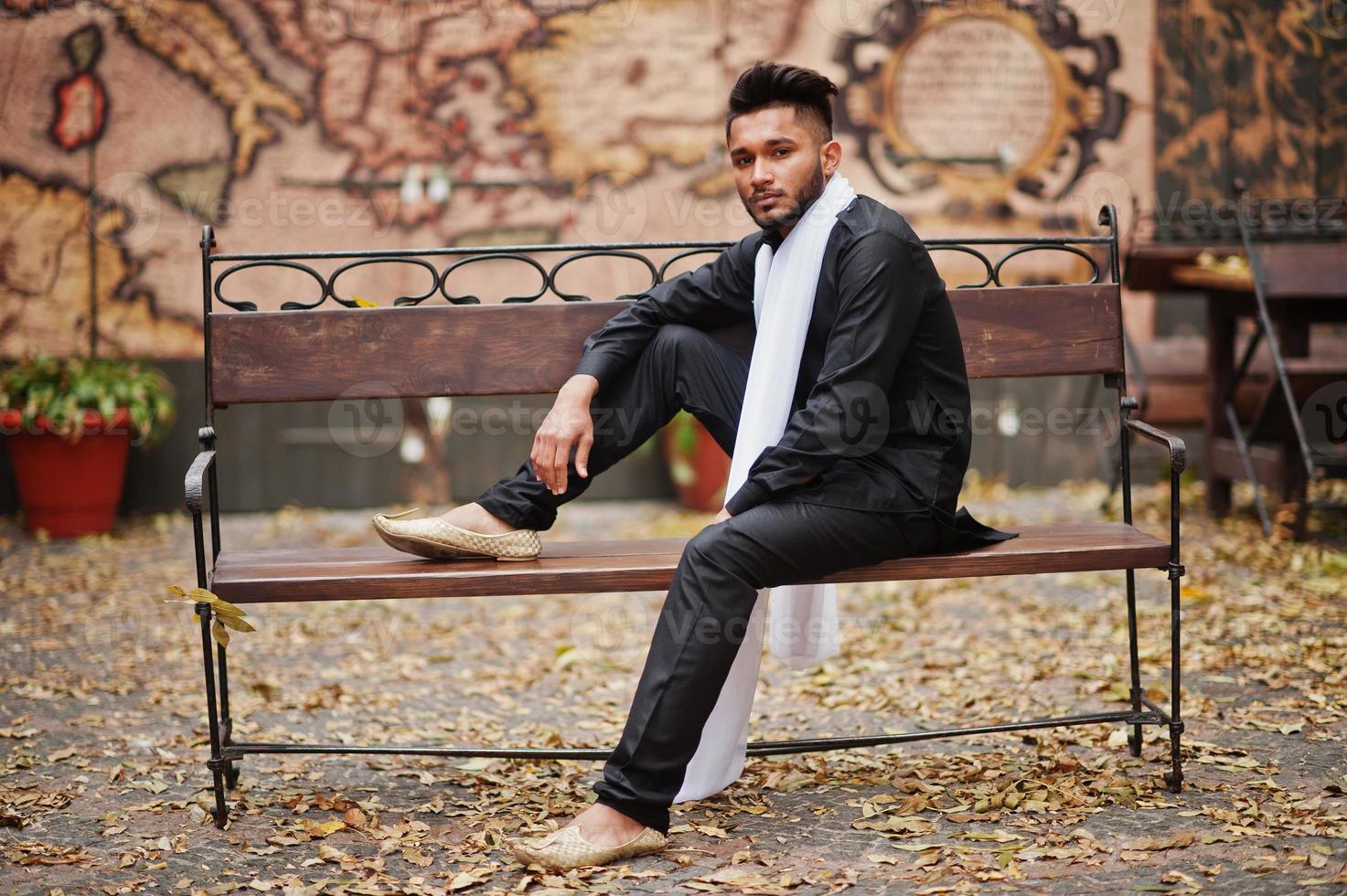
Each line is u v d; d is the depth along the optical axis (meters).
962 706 3.42
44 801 2.76
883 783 2.83
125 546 5.98
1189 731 3.11
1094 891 2.22
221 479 6.83
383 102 6.76
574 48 6.87
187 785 2.88
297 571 2.60
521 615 4.68
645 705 2.42
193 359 6.77
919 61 7.08
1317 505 5.38
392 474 6.98
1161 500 6.62
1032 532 2.90
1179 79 7.20
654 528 6.30
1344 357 6.30
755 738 3.21
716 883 2.30
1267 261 5.54
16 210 6.59
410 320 2.98
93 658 4.07
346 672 3.92
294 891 2.28
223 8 6.62
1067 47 7.15
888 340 2.54
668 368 2.81
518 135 6.88
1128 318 7.46
